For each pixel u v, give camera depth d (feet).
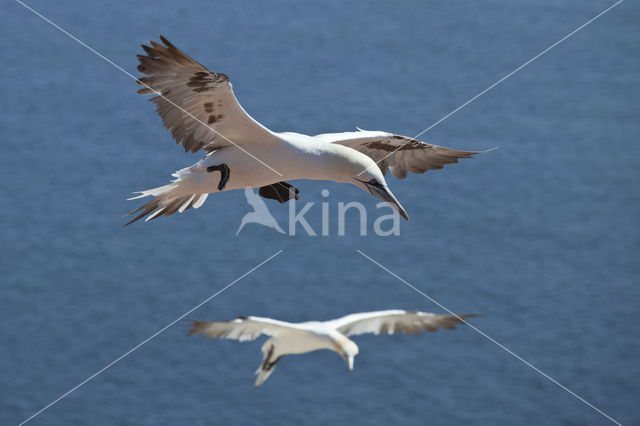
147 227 90.94
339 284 84.23
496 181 99.81
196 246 88.89
